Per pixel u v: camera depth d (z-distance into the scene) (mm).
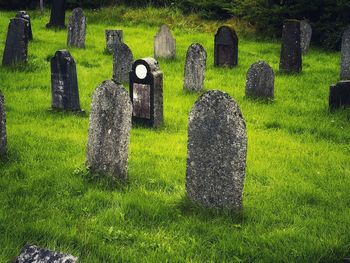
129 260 5504
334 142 10258
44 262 3865
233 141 6465
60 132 9891
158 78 10453
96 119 7648
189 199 6902
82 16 18703
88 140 7789
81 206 6680
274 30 24094
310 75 16609
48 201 6723
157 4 28906
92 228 6105
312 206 7148
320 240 5945
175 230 6223
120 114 7414
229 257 5668
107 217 6398
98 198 6945
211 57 18984
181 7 27828
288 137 10469
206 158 6676
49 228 5910
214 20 26406
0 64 15133
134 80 10562
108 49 18422
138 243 5852
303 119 11633
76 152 8758
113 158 7562
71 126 10359
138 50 19359
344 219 6648
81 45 18938
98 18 26516
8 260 5160
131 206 6766
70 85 11047
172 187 7594
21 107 11328
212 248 5816
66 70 10977
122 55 13977
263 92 13188
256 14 24203
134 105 10703
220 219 6492
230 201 6625
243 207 6871
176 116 11477
